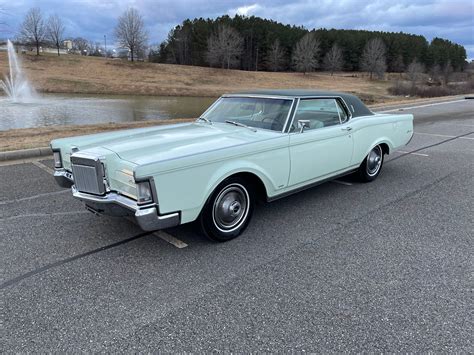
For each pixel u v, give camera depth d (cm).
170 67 6825
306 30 10438
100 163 327
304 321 261
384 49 9238
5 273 323
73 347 238
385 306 277
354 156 525
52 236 393
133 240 385
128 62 6800
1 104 2388
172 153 332
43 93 3738
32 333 251
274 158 399
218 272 324
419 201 501
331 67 8906
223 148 354
